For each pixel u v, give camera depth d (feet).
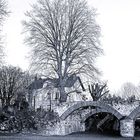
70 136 114.52
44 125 117.39
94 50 129.39
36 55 130.11
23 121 120.88
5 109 131.34
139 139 107.55
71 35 133.08
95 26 131.85
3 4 94.53
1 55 101.76
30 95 171.94
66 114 120.67
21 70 174.19
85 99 159.53
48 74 131.13
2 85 151.84
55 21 134.62
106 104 118.93
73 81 180.55
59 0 135.44
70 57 131.75
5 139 96.73
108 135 120.57
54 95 154.92
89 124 145.69
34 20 134.21
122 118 115.65
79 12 134.00
